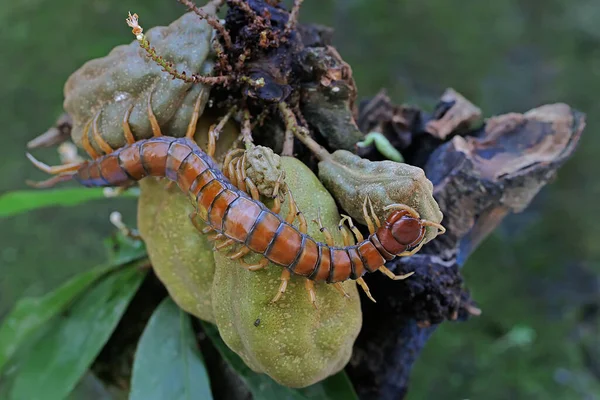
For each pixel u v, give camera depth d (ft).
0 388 1.83
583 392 3.02
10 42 3.06
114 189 1.44
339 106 1.23
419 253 1.30
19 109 3.09
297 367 1.13
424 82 3.39
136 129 1.16
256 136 1.25
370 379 1.42
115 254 1.50
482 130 1.42
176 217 1.20
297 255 1.05
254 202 1.06
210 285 1.21
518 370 3.04
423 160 1.42
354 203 1.12
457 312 1.32
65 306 1.46
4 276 2.94
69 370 1.38
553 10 3.77
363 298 1.34
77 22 3.03
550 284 3.35
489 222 1.39
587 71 3.66
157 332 1.31
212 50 1.16
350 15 3.29
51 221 3.06
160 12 2.97
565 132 1.37
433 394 3.03
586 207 3.46
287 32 1.18
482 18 3.50
